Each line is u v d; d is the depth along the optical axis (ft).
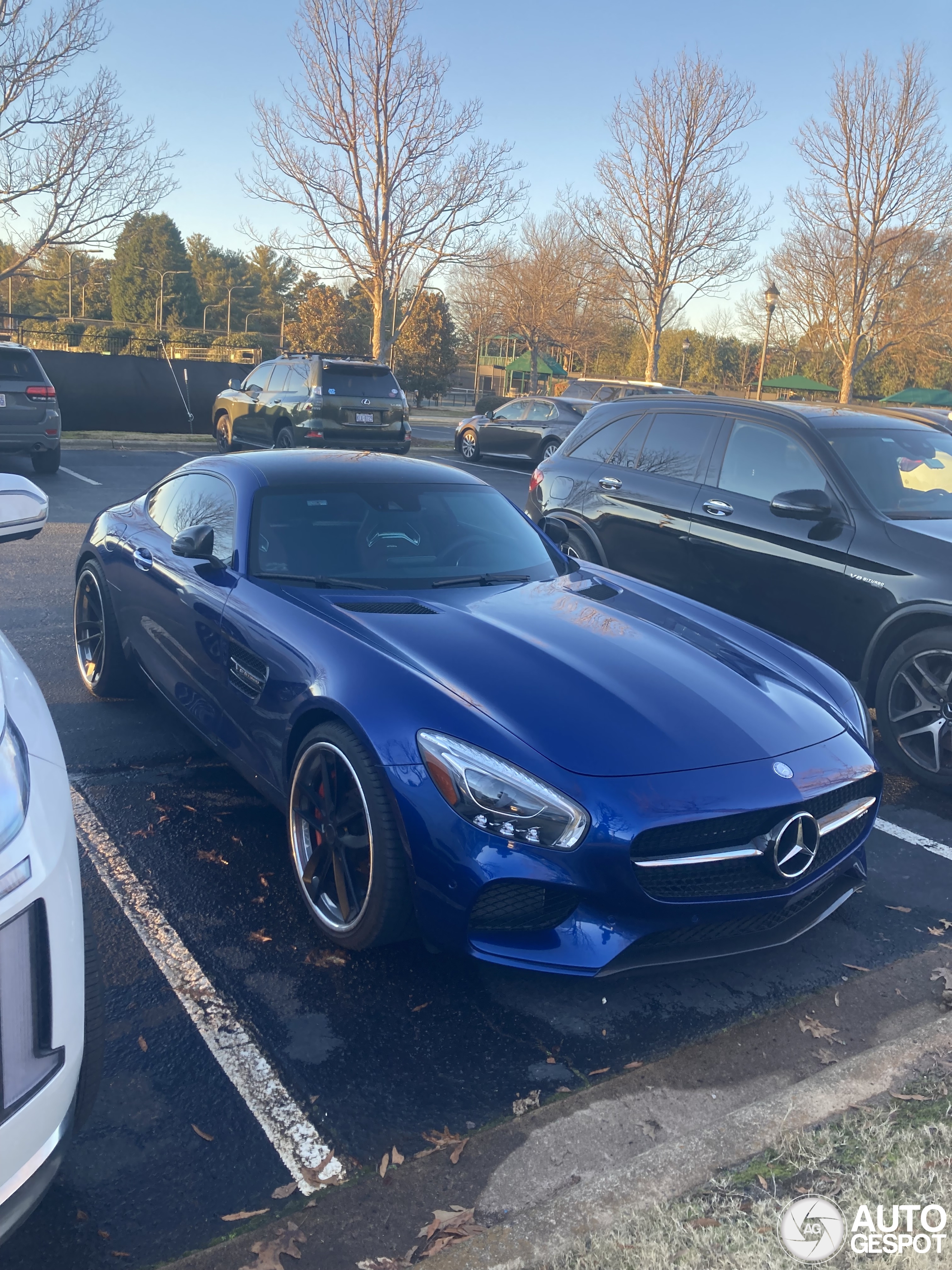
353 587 12.28
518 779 8.80
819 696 11.41
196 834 12.55
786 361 197.88
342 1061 8.58
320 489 13.80
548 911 9.03
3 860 5.38
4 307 199.52
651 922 8.97
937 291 95.96
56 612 22.67
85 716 16.37
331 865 10.28
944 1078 8.54
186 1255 6.58
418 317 150.51
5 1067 5.26
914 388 162.91
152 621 14.61
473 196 76.74
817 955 10.76
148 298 293.02
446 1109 8.09
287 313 338.13
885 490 17.80
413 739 9.23
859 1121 7.91
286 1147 7.58
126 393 62.39
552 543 15.06
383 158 76.18
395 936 9.66
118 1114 7.81
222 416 56.90
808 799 9.48
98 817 12.84
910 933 11.31
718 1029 9.35
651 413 21.94
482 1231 6.79
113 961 9.80
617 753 9.18
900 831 14.14
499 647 10.71
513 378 188.75
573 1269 6.43
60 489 40.45
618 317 114.42
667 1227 6.74
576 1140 7.80
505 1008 9.48
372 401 48.93
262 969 9.84
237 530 13.16
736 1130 7.79
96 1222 6.81
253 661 11.61
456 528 13.99
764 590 18.54
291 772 10.95
